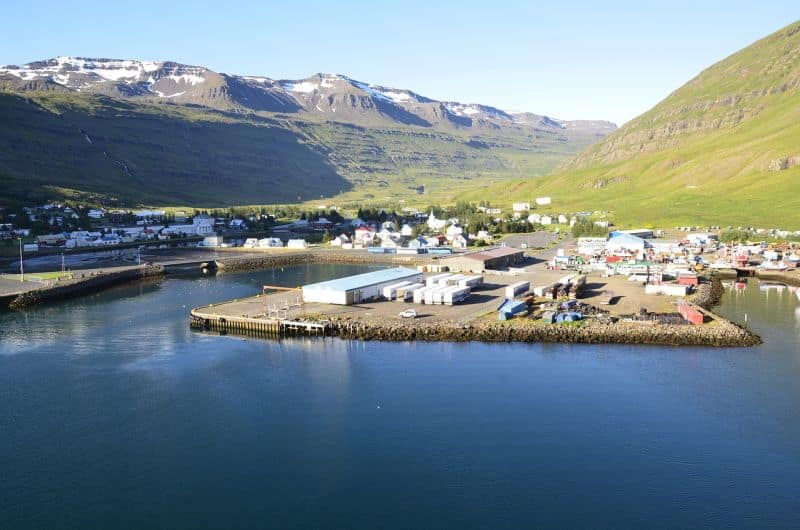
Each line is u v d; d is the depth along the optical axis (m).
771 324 122.88
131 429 77.50
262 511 60.41
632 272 173.88
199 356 106.75
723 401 83.69
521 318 122.12
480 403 83.81
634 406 82.31
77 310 145.38
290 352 108.44
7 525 58.41
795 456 69.19
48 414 81.94
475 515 59.44
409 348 109.00
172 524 58.50
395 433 75.50
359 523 58.53
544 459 69.00
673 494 62.25
